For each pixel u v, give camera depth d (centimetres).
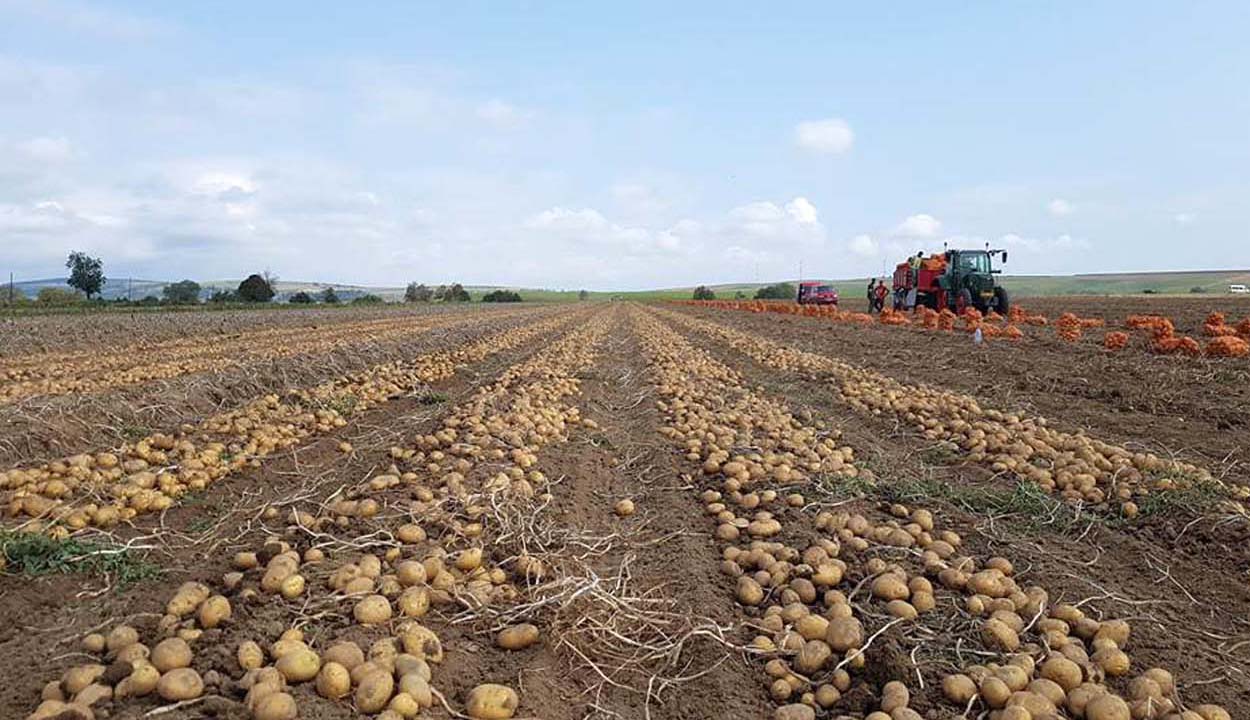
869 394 1198
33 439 788
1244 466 766
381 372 1427
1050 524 619
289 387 1223
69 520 571
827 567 505
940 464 825
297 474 774
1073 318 2114
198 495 688
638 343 2536
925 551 536
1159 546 570
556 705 382
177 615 415
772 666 407
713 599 494
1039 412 1065
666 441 941
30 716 319
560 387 1289
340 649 375
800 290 5534
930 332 2347
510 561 532
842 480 715
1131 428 942
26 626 422
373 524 566
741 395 1294
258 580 464
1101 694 363
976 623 441
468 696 366
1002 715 352
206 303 5319
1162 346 1580
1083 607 470
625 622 457
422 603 445
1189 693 387
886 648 409
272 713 326
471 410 986
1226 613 472
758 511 650
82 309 3850
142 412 955
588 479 775
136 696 343
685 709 381
